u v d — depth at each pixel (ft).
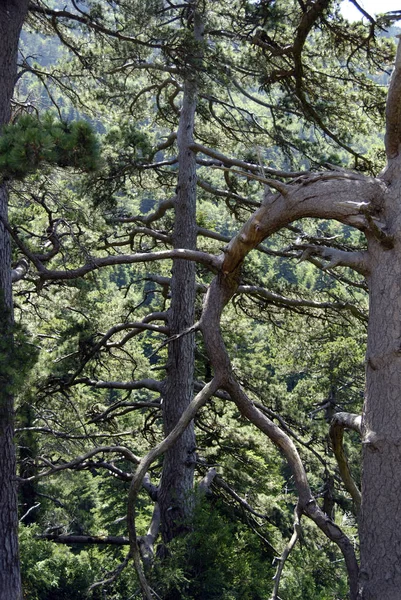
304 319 63.16
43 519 60.64
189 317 48.85
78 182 47.29
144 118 56.90
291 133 48.93
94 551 68.33
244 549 44.04
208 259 24.22
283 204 21.42
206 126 57.47
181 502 46.70
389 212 20.11
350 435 70.28
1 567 31.14
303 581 37.32
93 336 52.42
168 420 48.39
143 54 44.32
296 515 22.40
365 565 19.42
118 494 79.51
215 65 41.45
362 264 20.54
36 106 44.34
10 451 31.78
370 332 20.10
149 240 59.98
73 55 49.16
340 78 44.47
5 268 32.53
